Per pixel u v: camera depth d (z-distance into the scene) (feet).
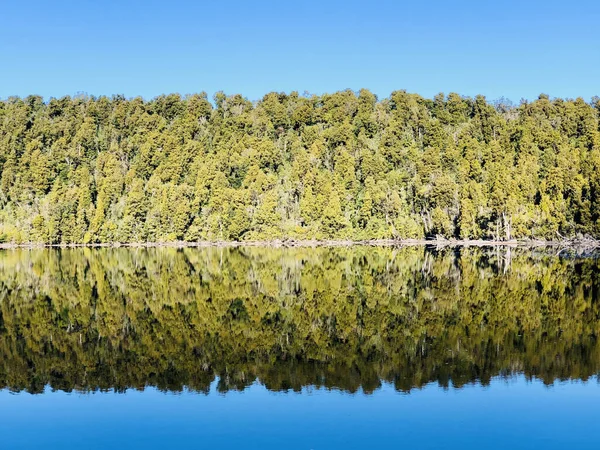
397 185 598.75
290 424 68.59
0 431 68.33
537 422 68.03
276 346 108.06
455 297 159.63
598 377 84.64
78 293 182.09
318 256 345.72
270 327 125.80
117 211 592.60
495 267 243.19
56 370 94.43
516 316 130.62
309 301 159.94
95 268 278.05
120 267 282.77
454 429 66.44
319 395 78.95
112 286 200.34
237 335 118.21
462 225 479.41
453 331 116.88
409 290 176.24
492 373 87.56
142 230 548.31
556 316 129.80
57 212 542.57
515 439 63.57
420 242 504.84
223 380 87.25
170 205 554.87
